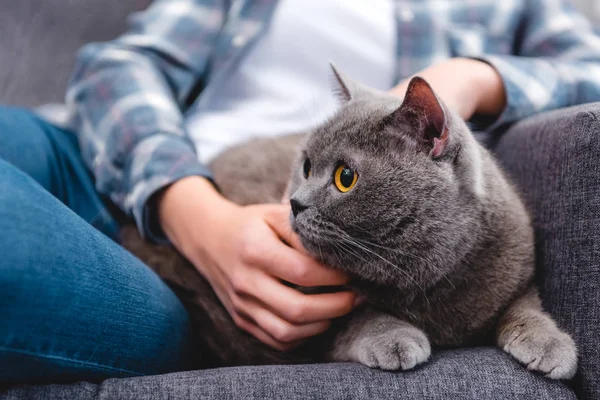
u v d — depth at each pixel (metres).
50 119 1.52
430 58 1.46
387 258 0.88
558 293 0.90
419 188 0.86
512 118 1.20
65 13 1.65
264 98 1.54
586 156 0.85
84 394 0.70
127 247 1.26
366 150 0.90
